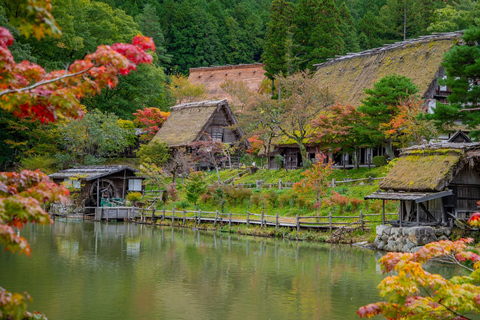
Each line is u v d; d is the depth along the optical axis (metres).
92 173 40.94
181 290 16.02
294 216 30.80
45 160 45.41
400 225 23.92
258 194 35.28
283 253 23.34
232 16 98.38
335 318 13.20
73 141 47.09
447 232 22.45
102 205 40.38
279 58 56.94
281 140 43.56
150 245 25.58
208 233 31.23
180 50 89.06
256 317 13.23
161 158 45.38
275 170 40.91
